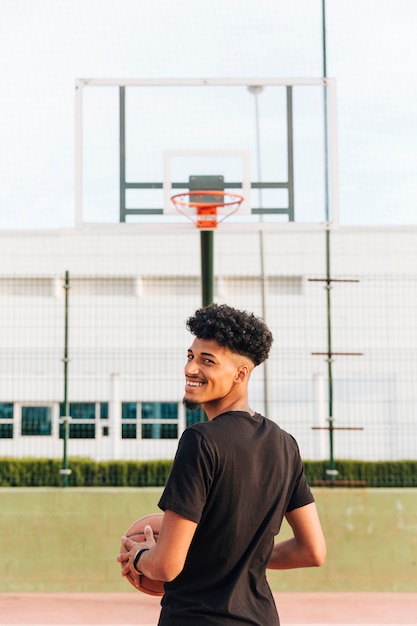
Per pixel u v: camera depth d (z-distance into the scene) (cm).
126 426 1073
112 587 659
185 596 175
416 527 667
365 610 600
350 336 1340
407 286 1365
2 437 1324
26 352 1319
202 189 700
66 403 702
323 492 673
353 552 664
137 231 691
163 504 172
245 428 183
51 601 627
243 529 177
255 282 1388
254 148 706
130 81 712
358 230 1473
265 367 1062
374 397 1325
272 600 183
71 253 1538
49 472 890
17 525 665
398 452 1280
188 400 192
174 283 1334
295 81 717
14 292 1398
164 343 1316
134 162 701
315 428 694
